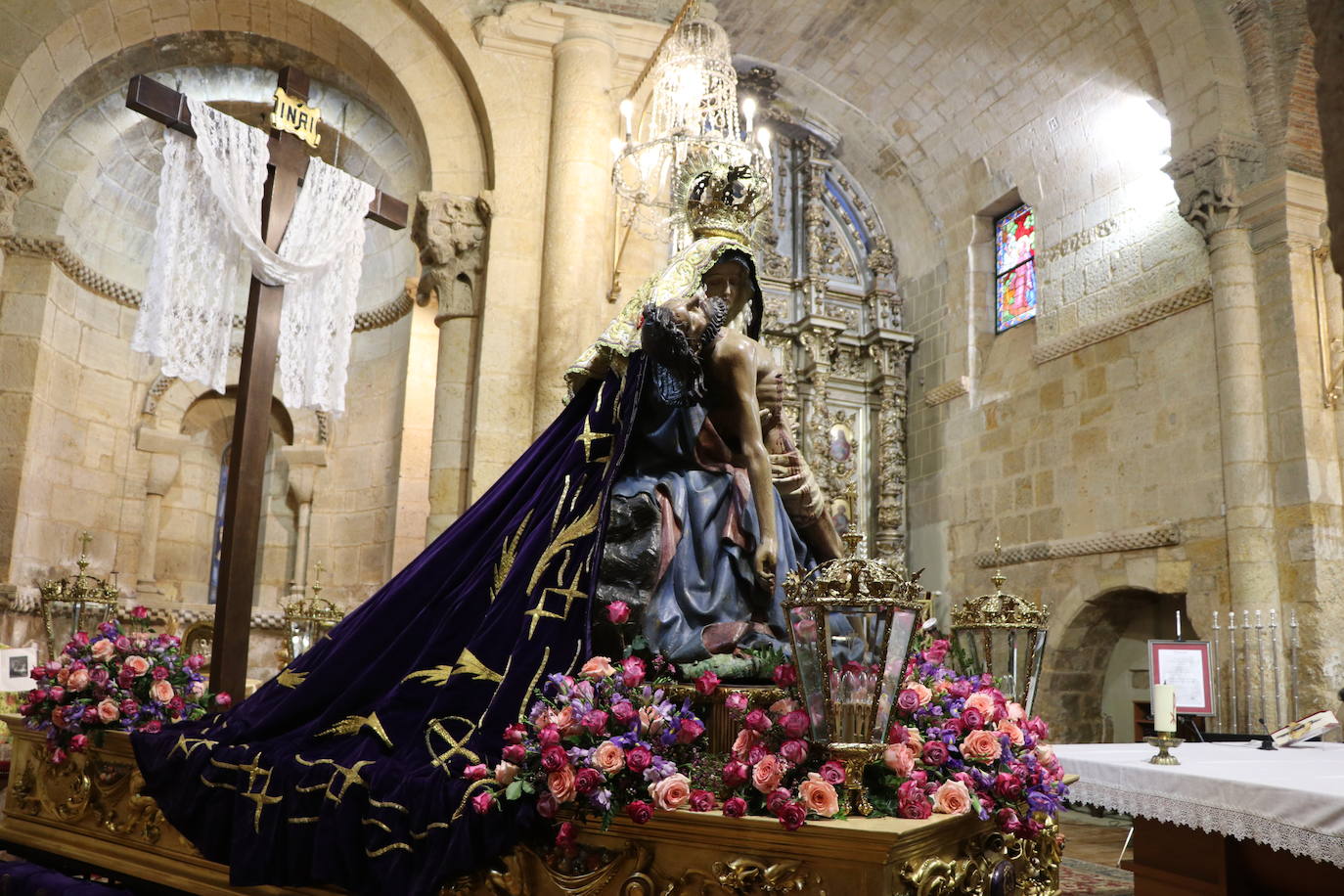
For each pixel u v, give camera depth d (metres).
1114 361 12.02
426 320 12.14
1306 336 10.02
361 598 12.16
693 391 3.36
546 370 9.77
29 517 10.73
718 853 2.60
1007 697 3.51
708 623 3.26
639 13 10.81
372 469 12.55
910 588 2.72
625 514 3.31
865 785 2.69
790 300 15.30
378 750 3.17
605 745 2.66
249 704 3.90
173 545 12.74
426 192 10.28
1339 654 9.52
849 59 13.84
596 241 10.13
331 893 3.09
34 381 10.73
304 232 7.49
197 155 7.30
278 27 10.66
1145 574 11.26
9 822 4.40
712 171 3.87
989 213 14.47
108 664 4.60
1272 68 10.23
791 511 3.71
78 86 10.71
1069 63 12.11
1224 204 10.43
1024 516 13.08
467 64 10.42
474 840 2.75
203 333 7.30
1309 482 9.73
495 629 3.26
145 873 3.72
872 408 15.34
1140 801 4.99
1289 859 4.83
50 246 10.98
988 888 2.81
